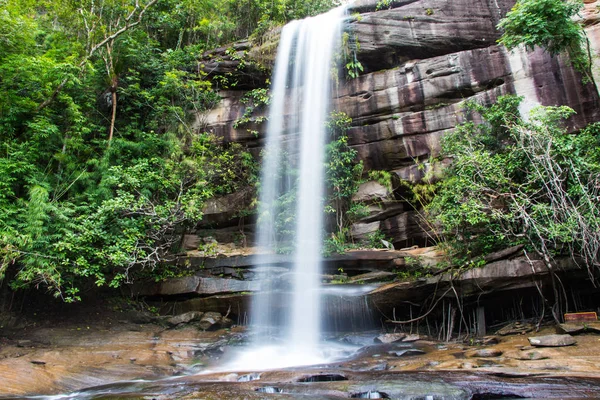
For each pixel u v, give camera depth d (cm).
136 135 1427
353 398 501
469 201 925
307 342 976
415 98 1311
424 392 495
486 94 1227
